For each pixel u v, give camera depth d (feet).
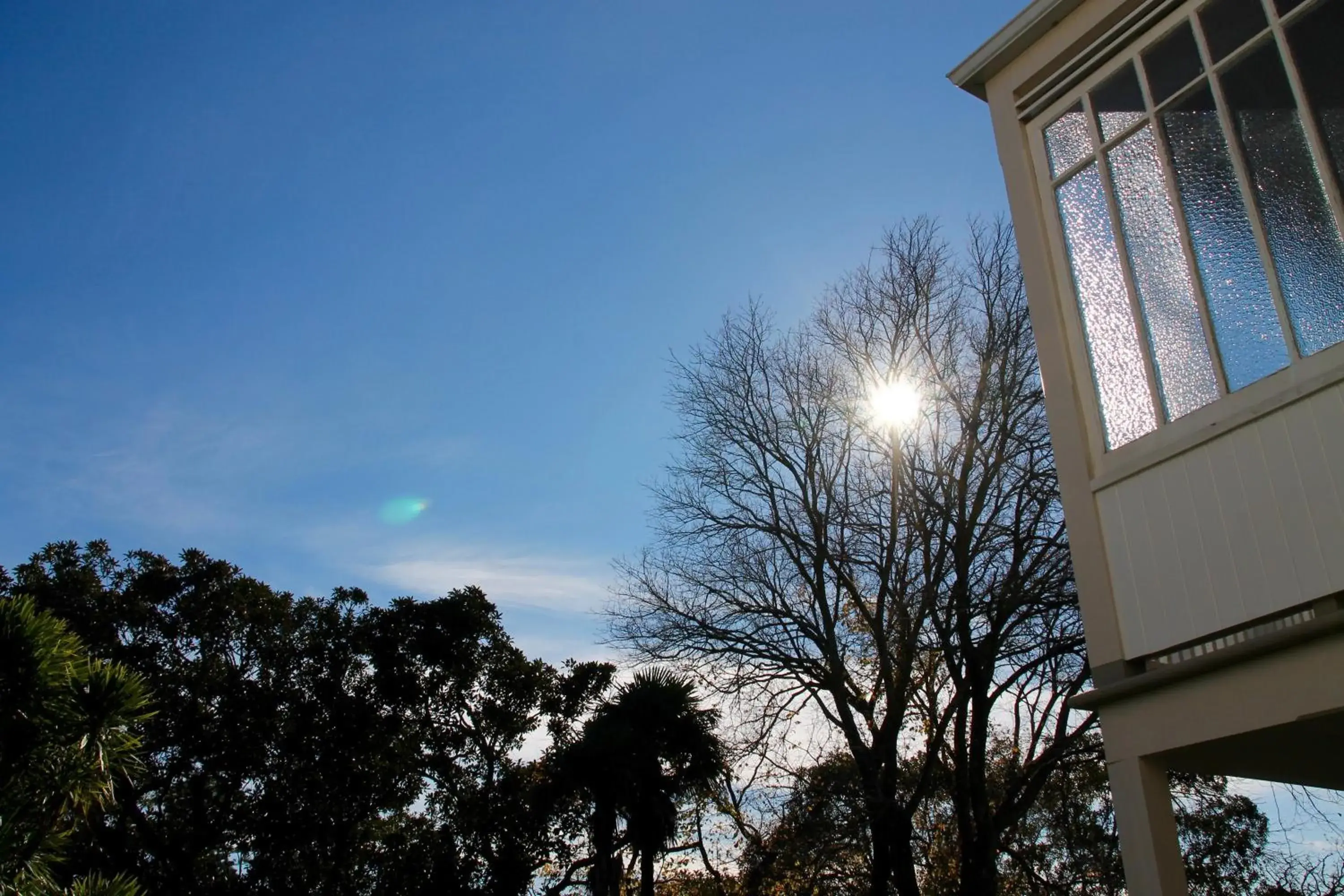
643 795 57.77
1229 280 18.69
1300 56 18.54
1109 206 21.15
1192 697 17.52
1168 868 17.37
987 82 24.67
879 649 59.88
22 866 27.96
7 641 29.30
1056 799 67.36
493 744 85.35
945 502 58.54
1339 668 15.71
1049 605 55.47
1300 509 16.57
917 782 64.90
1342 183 17.52
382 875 79.61
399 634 85.20
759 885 62.75
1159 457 18.72
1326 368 16.84
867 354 64.95
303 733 81.71
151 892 74.49
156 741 77.20
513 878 76.02
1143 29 21.25
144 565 86.43
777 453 65.82
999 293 61.98
